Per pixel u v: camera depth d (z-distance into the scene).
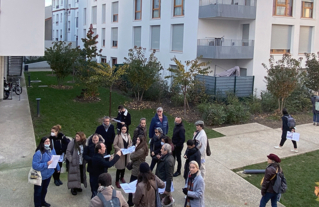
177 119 8.46
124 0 27.23
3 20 10.35
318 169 9.41
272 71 15.40
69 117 13.88
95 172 6.35
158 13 22.98
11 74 24.06
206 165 9.59
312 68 18.11
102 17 31.75
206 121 14.30
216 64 20.27
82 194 7.29
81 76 17.53
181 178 8.50
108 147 8.30
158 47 23.31
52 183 7.84
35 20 10.73
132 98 18.84
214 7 18.22
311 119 15.93
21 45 10.66
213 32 19.95
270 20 20.08
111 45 30.28
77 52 20.58
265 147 11.38
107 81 14.28
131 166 6.89
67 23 46.97
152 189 5.01
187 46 20.25
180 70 14.96
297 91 17.81
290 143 11.90
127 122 10.14
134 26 25.95
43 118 13.43
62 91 19.62
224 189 8.02
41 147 6.23
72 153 6.94
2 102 16.12
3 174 8.21
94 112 15.05
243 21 20.19
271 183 6.30
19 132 11.52
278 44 21.03
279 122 15.01
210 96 17.06
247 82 18.83
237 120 14.66
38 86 21.17
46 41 39.41
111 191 4.66
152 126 9.38
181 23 20.62
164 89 18.72
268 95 17.72
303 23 21.62
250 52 19.62
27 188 7.50
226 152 10.77
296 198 7.64
